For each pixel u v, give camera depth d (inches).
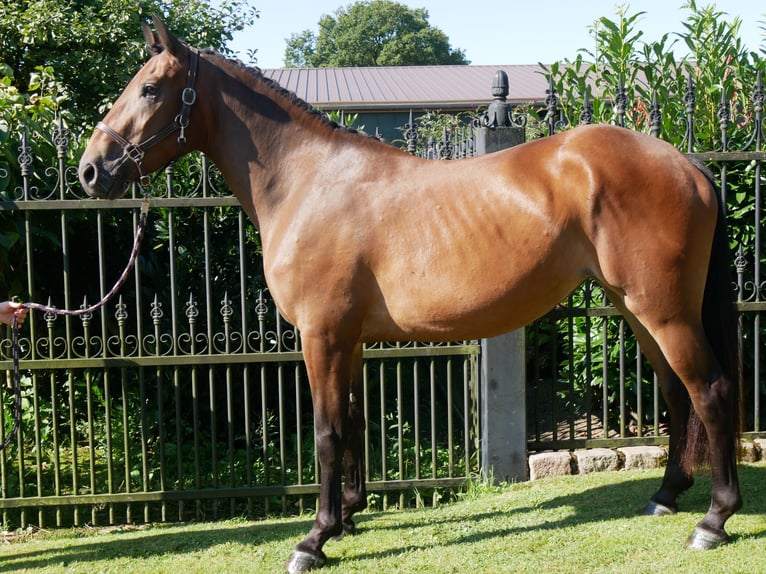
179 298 206.5
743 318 187.3
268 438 205.0
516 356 171.5
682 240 118.1
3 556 145.0
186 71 130.0
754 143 187.5
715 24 205.0
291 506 182.7
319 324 125.3
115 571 133.0
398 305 125.1
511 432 172.9
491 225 121.3
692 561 120.0
